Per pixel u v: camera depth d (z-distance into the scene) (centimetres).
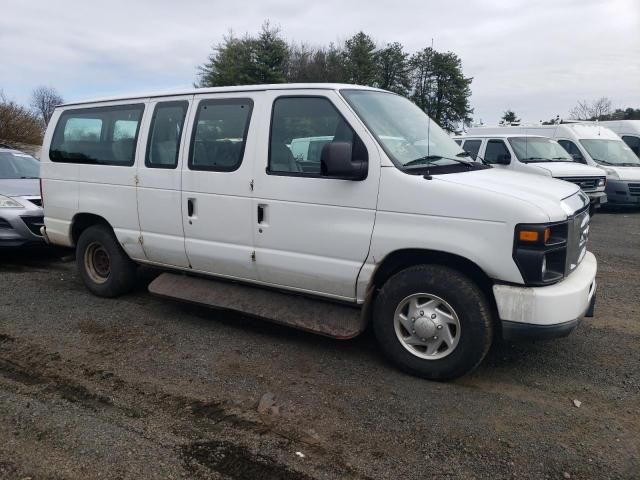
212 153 479
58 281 673
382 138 406
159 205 516
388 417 350
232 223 468
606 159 1431
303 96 435
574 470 296
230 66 4650
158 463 301
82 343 471
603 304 580
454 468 298
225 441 323
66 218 608
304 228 429
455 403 368
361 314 421
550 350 456
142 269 714
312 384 396
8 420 344
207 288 510
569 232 376
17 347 461
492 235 359
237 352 455
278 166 441
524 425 341
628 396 379
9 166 884
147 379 404
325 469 298
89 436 327
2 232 730
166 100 518
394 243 390
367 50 4700
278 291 473
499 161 1196
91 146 577
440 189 374
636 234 1036
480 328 374
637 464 302
